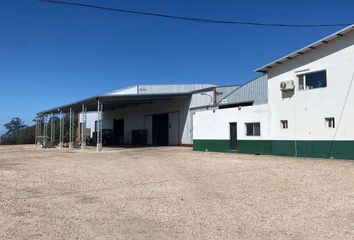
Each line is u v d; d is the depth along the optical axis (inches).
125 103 1695.4
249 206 388.8
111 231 299.3
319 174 600.4
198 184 532.7
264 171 654.5
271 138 1003.3
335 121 844.0
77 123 2340.1
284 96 968.3
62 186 519.5
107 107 1897.1
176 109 1555.1
